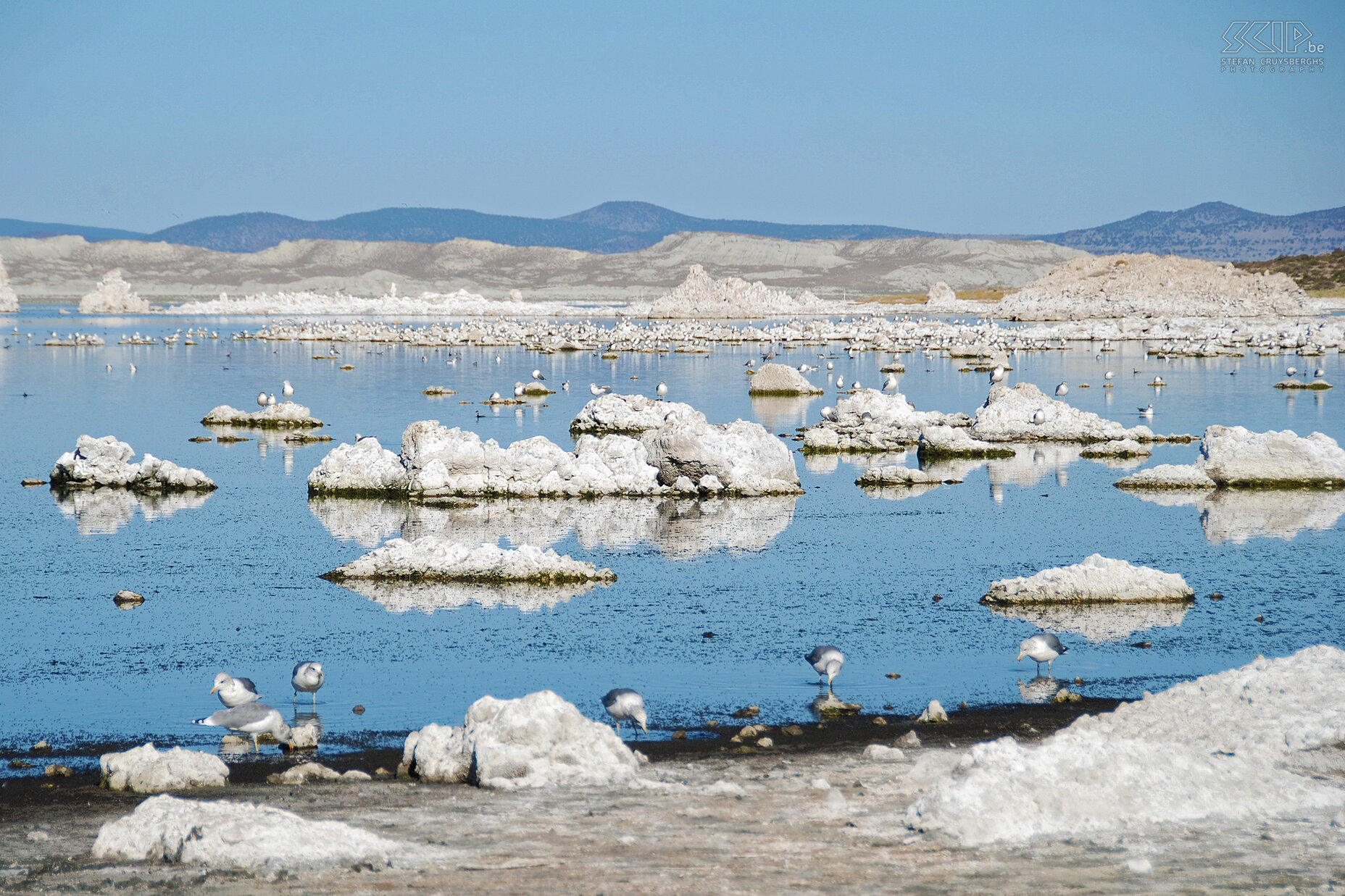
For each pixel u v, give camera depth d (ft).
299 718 70.64
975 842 48.06
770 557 115.44
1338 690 66.64
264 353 432.25
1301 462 157.79
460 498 147.95
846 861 45.98
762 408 243.81
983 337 481.05
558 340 476.95
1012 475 167.12
